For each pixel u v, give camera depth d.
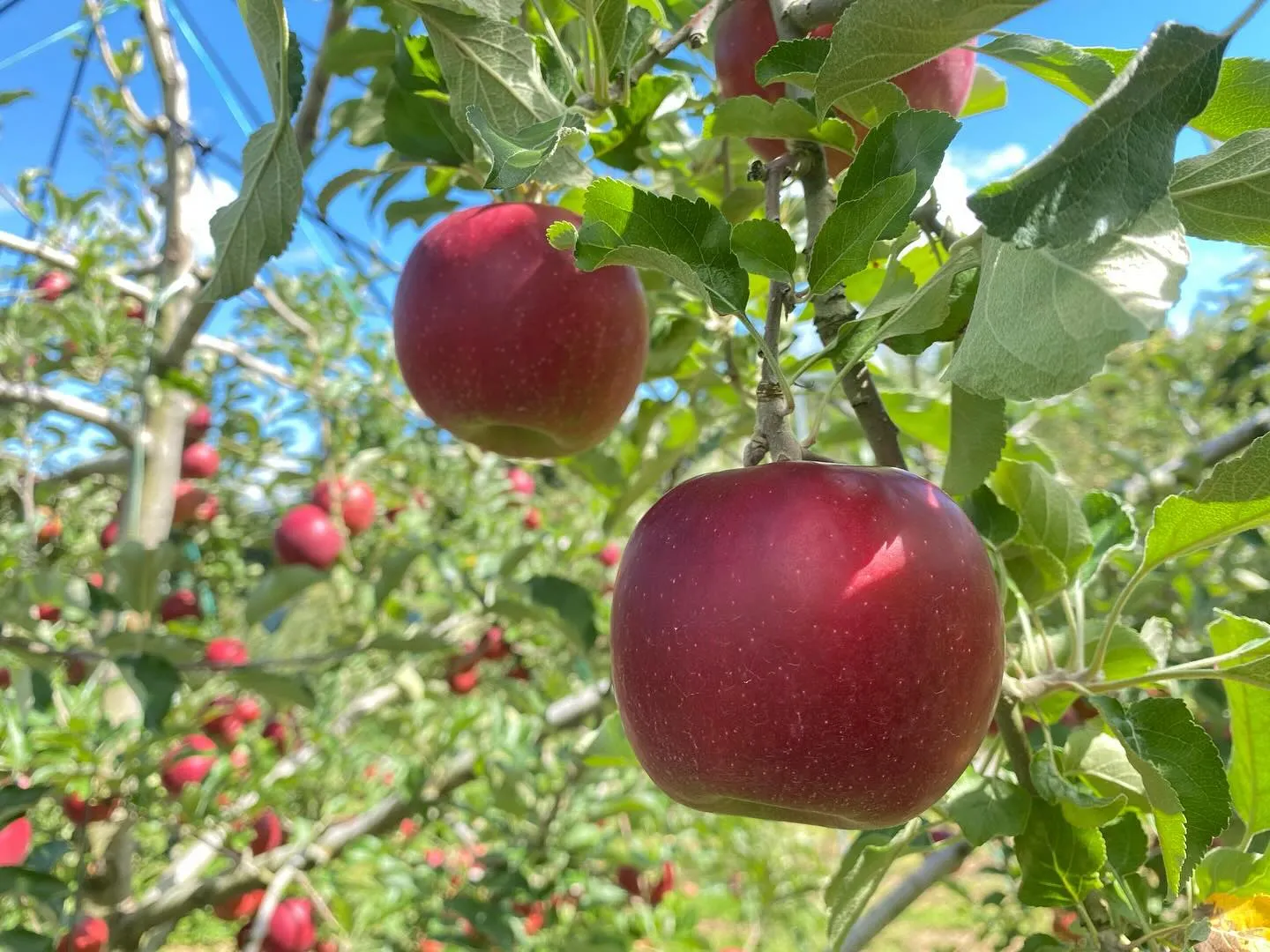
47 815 0.62
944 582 0.19
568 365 0.29
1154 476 0.53
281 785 0.55
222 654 0.58
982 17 0.18
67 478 0.78
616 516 0.47
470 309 0.28
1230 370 0.93
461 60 0.25
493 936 0.58
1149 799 0.22
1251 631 0.24
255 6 0.22
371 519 0.83
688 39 0.28
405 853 0.74
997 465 0.28
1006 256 0.16
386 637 0.47
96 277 0.69
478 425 0.32
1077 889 0.24
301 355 0.86
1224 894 0.22
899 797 0.20
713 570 0.19
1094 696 0.23
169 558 0.45
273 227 0.25
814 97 0.21
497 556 0.73
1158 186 0.14
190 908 0.54
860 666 0.18
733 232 0.20
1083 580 0.28
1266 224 0.20
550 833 0.64
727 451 0.57
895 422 0.34
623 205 0.19
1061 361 0.14
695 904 0.92
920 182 0.19
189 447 0.83
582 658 0.64
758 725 0.19
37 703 0.43
